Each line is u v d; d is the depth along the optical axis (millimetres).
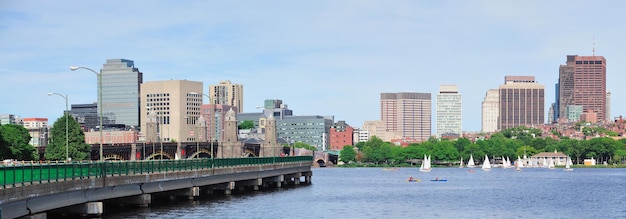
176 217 89312
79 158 179000
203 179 117562
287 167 167500
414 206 121812
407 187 190500
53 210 83062
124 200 98875
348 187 182750
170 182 104938
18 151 172500
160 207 101125
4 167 62844
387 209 114625
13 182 64500
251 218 93688
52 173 72750
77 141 181125
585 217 107062
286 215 99812
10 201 62938
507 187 193750
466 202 133125
